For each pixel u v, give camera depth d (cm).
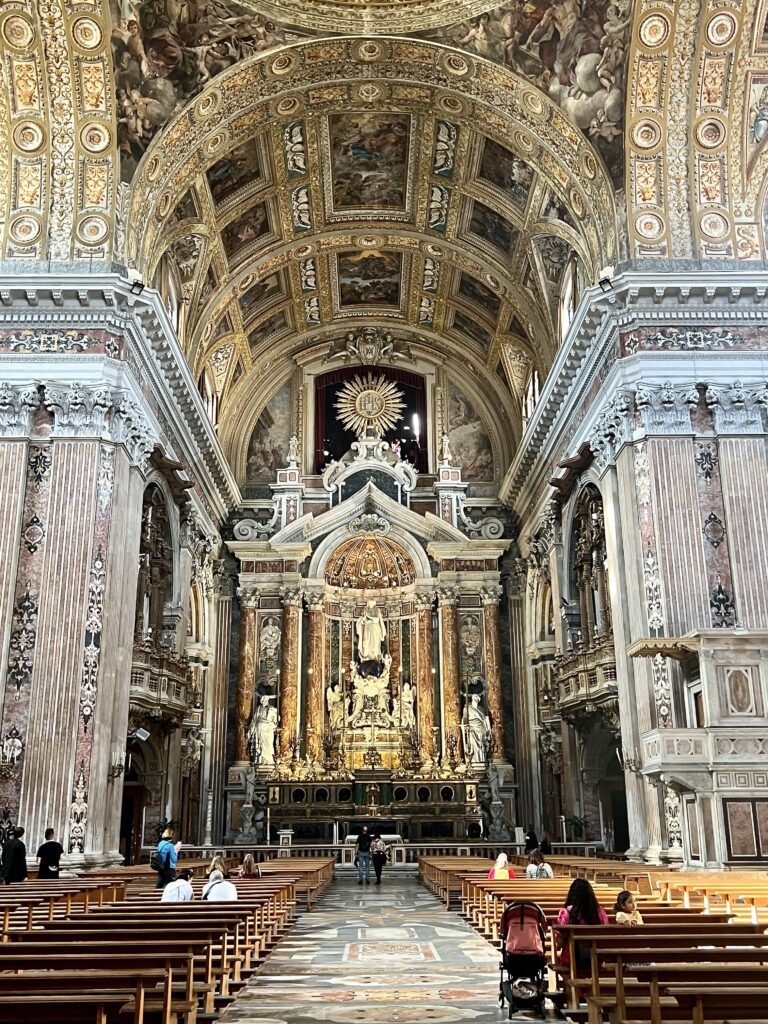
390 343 3397
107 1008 470
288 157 2434
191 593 2755
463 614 3180
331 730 3114
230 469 3112
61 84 1898
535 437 2661
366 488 3231
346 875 2481
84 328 1875
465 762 3005
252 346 3244
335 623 3266
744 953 555
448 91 2203
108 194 1952
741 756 1431
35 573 1759
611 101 1980
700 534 1802
